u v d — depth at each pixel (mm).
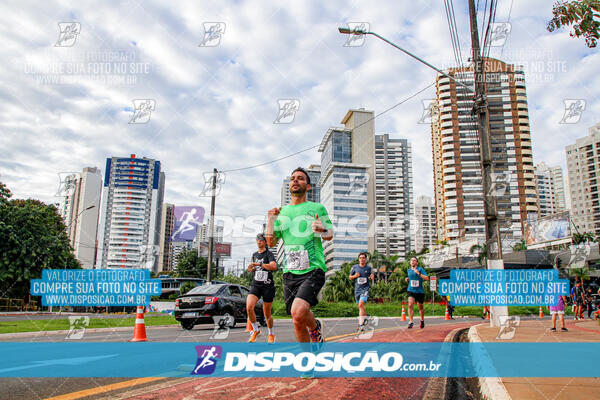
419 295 9898
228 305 11773
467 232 81188
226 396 2865
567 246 53094
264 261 6477
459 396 3131
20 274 31922
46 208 39250
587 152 68938
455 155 83125
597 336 7316
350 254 90375
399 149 151250
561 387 3086
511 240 74875
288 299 3541
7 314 29156
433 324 12883
